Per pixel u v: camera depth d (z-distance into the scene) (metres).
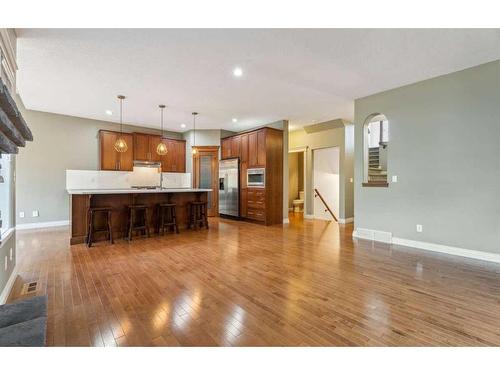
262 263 3.17
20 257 3.38
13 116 1.58
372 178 5.93
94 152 6.25
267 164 5.95
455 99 3.52
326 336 1.67
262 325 1.80
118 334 1.69
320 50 2.93
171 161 7.30
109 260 3.27
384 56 3.07
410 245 3.99
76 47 2.83
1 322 1.53
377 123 7.52
